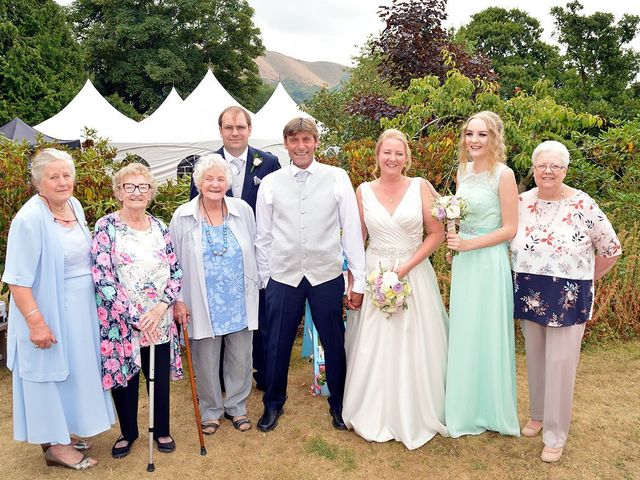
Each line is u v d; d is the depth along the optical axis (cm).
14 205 489
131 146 1272
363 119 820
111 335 310
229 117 388
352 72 1745
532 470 320
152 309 316
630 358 482
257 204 358
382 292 331
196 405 337
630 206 624
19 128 1255
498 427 349
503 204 334
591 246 319
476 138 336
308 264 345
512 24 2509
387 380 351
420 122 644
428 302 356
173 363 336
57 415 298
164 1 2920
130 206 312
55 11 1984
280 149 1380
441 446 346
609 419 378
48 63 1888
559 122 618
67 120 1394
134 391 332
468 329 345
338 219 353
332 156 616
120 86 2900
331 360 364
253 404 411
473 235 345
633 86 2075
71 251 299
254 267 356
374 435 350
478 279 342
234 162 400
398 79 899
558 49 2517
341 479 313
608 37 2112
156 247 321
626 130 685
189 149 1312
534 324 337
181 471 322
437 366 356
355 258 353
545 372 335
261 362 427
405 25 867
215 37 2955
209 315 338
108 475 317
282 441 355
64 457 321
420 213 348
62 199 295
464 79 652
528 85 2269
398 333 349
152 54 2794
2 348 494
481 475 315
